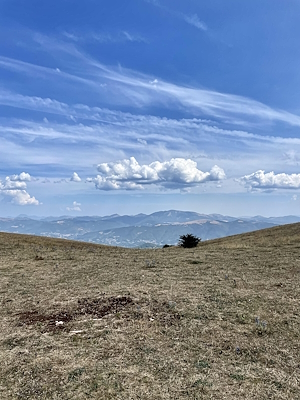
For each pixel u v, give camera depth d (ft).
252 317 22.65
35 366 16.11
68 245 107.96
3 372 15.64
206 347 18.03
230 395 13.30
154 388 13.88
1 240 97.19
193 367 15.71
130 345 18.38
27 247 83.66
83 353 17.46
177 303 26.25
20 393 13.80
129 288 31.91
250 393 13.44
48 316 23.90
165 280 35.68
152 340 19.07
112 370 15.48
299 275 35.81
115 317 23.20
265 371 15.29
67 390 13.89
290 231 113.91
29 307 26.35
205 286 32.17
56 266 47.67
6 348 18.39
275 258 50.19
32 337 19.89
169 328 20.89
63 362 16.47
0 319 23.53
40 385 14.35
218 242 118.21
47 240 119.03
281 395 13.30
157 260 53.57
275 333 19.84
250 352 17.37
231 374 15.02
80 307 25.89
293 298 26.73
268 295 28.02
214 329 20.58
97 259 57.21
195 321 21.99
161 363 16.14
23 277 39.75
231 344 18.39
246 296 27.91
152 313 23.88
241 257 53.72
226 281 34.35
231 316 22.95
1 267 48.34
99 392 13.66
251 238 114.11
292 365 15.90
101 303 26.76
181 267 44.88
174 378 14.67
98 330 20.79
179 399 13.07
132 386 14.06
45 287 33.65
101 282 35.42
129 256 62.59
